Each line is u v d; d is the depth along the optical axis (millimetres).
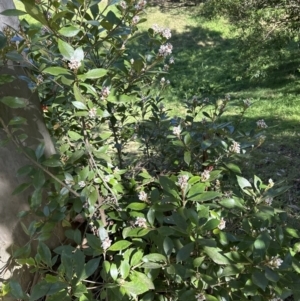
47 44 2094
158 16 14852
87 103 1775
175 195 1713
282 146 5633
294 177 4629
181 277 1563
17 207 1955
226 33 13477
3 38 1647
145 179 2219
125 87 2197
